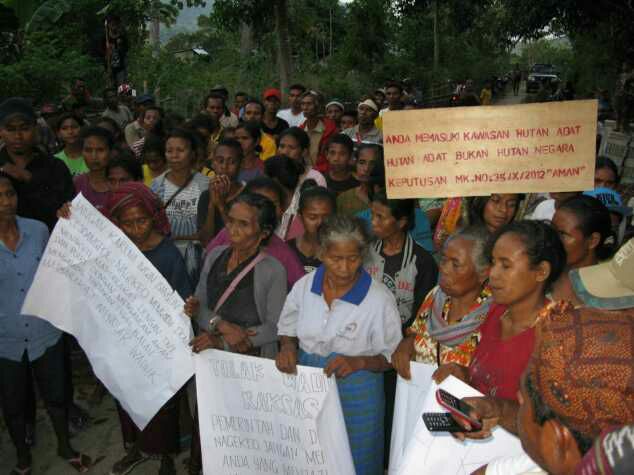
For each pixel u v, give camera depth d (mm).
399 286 3305
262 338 3023
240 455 2848
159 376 3062
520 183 2668
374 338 2734
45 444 4012
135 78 16203
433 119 2668
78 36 15695
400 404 2598
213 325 2945
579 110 2584
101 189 4832
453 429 1970
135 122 7848
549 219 3744
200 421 2879
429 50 37281
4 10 11594
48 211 4344
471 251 2365
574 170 2629
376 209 3205
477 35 45906
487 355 2225
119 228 3250
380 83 28812
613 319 1287
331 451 2658
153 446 3416
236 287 3039
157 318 3062
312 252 3607
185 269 3414
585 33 18656
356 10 28547
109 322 3160
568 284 2240
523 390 1446
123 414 3596
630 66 16750
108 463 3809
